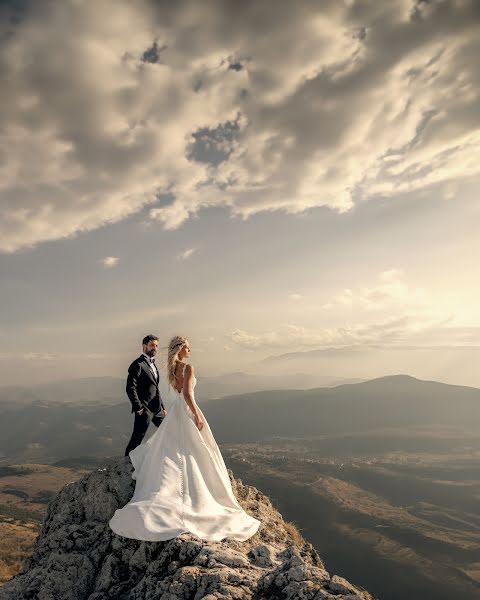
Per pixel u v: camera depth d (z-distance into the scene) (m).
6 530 83.69
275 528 9.42
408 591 177.00
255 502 11.12
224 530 7.71
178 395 9.14
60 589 7.56
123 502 9.16
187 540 7.01
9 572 38.75
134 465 9.40
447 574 192.12
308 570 5.95
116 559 7.74
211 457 8.71
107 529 8.59
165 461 8.50
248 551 7.37
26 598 7.44
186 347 9.46
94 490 9.43
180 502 7.81
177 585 6.10
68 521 9.10
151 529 7.33
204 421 9.02
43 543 8.85
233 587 5.85
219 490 8.55
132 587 7.23
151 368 10.56
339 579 5.70
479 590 176.50
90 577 7.85
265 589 5.88
